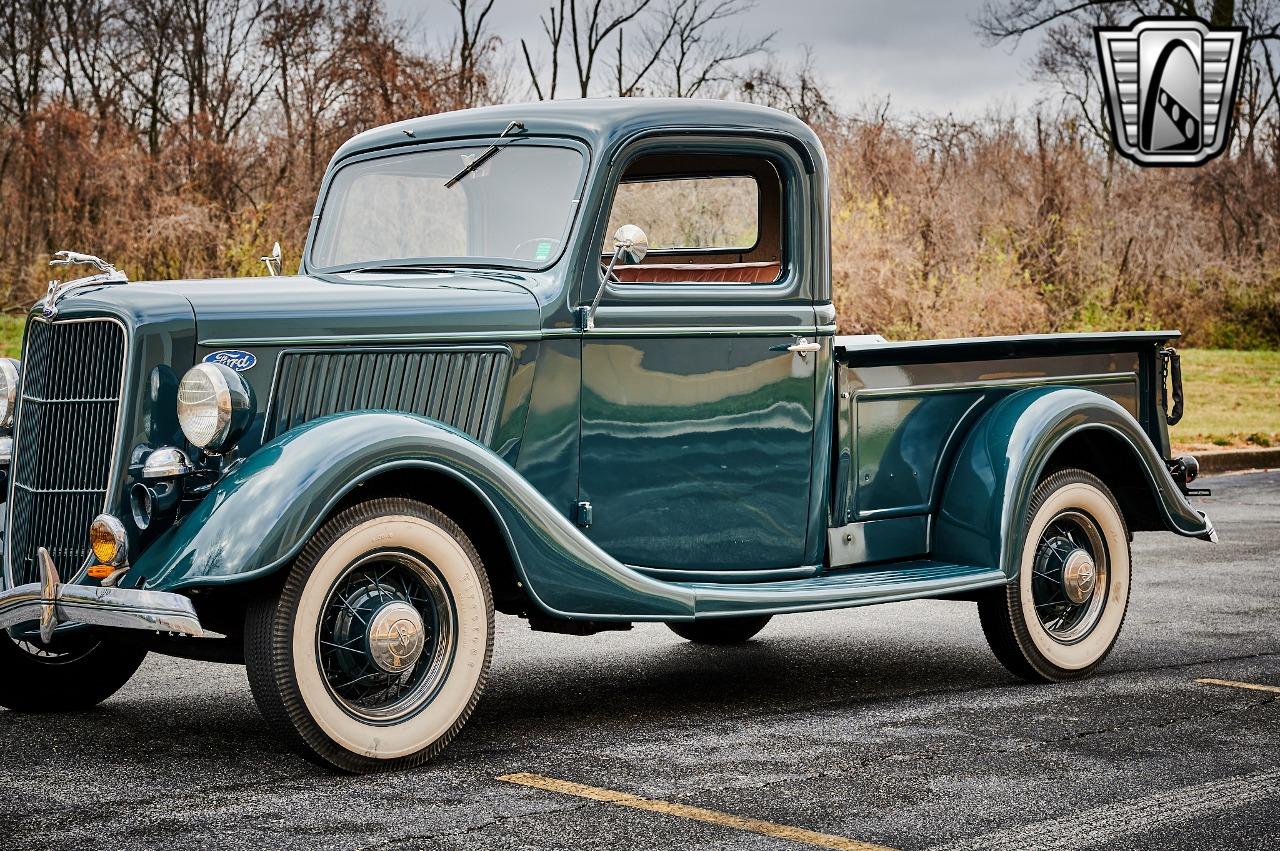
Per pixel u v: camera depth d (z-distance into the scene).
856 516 5.52
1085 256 22.44
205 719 5.01
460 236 5.32
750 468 5.27
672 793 4.08
